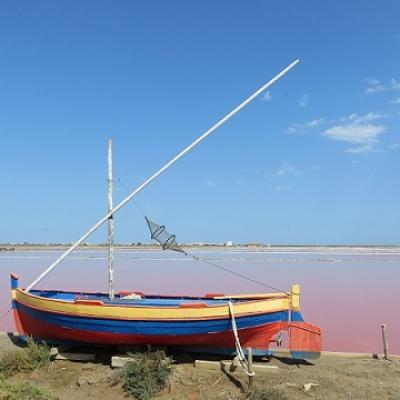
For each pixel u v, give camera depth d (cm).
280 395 889
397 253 6431
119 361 1047
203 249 8531
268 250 7969
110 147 1252
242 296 1227
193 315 1044
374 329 1544
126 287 2548
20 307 1233
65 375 1039
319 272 3350
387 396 916
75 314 1092
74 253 6438
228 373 1013
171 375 984
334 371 1049
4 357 1093
